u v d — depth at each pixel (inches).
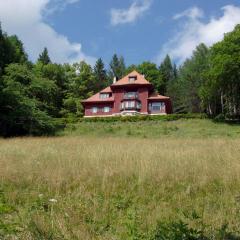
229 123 2069.4
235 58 2326.5
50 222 296.2
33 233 272.8
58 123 1975.9
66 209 331.0
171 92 3747.5
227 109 2910.9
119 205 361.4
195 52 3558.1
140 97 2780.5
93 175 467.8
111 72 4645.7
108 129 1899.6
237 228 288.5
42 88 2006.6
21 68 1964.8
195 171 495.8
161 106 2760.8
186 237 255.9
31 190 405.7
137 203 373.4
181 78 3693.4
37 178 449.7
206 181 443.2
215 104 2974.9
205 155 649.0
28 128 1755.7
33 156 649.6
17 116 1733.5
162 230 267.1
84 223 300.0
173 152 685.3
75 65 3550.7
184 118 2237.9
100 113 2856.8
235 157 622.8
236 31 2503.7
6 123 1743.4
